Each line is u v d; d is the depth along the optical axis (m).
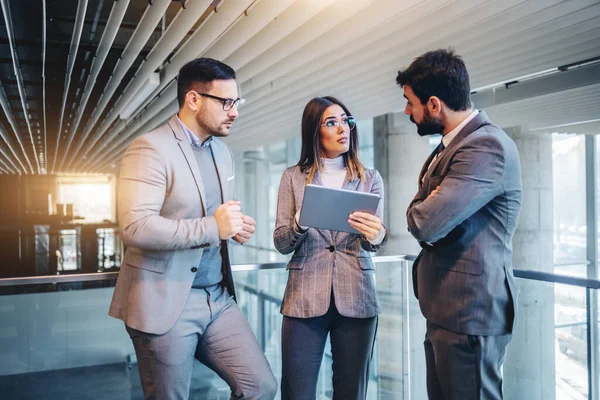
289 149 14.83
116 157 15.05
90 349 2.41
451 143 1.59
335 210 1.81
